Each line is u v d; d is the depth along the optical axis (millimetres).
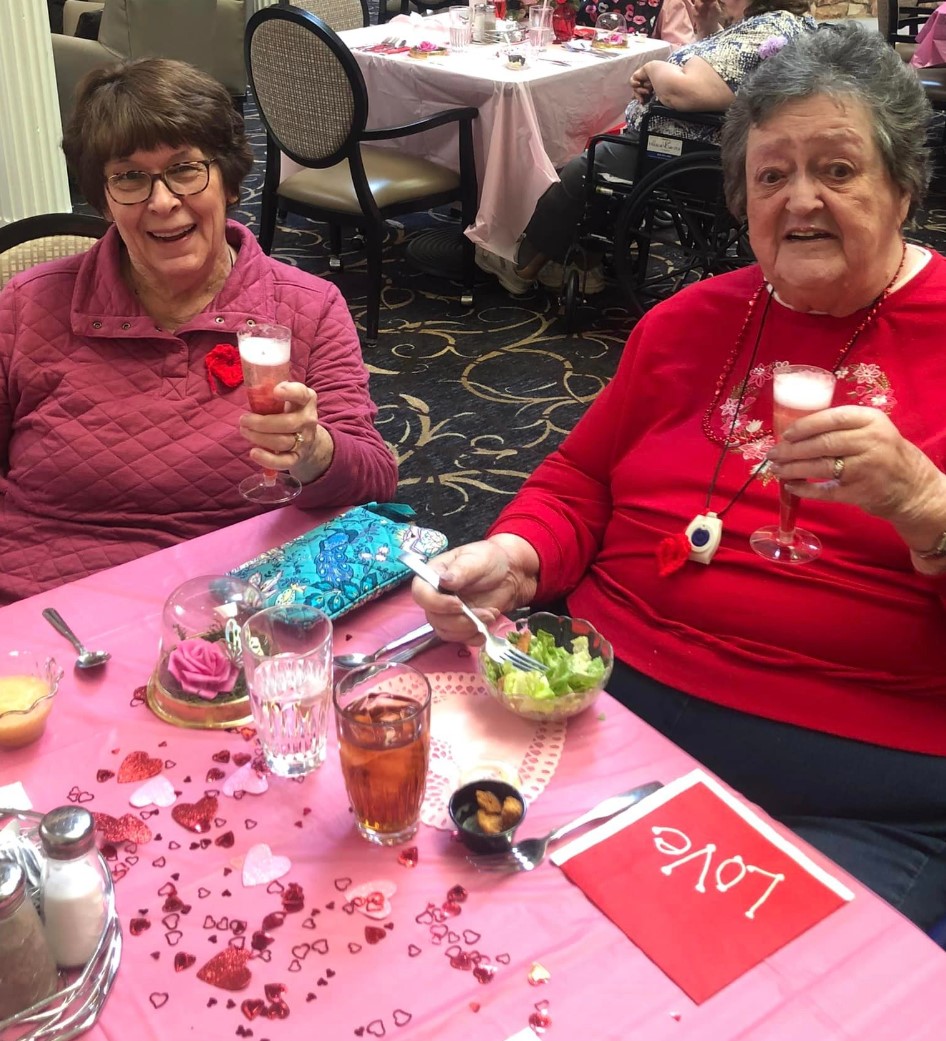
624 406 1525
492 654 1108
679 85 3316
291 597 1175
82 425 1580
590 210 3787
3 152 3539
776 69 1285
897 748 1242
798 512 1324
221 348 1581
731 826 927
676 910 843
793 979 787
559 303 4230
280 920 832
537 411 3420
